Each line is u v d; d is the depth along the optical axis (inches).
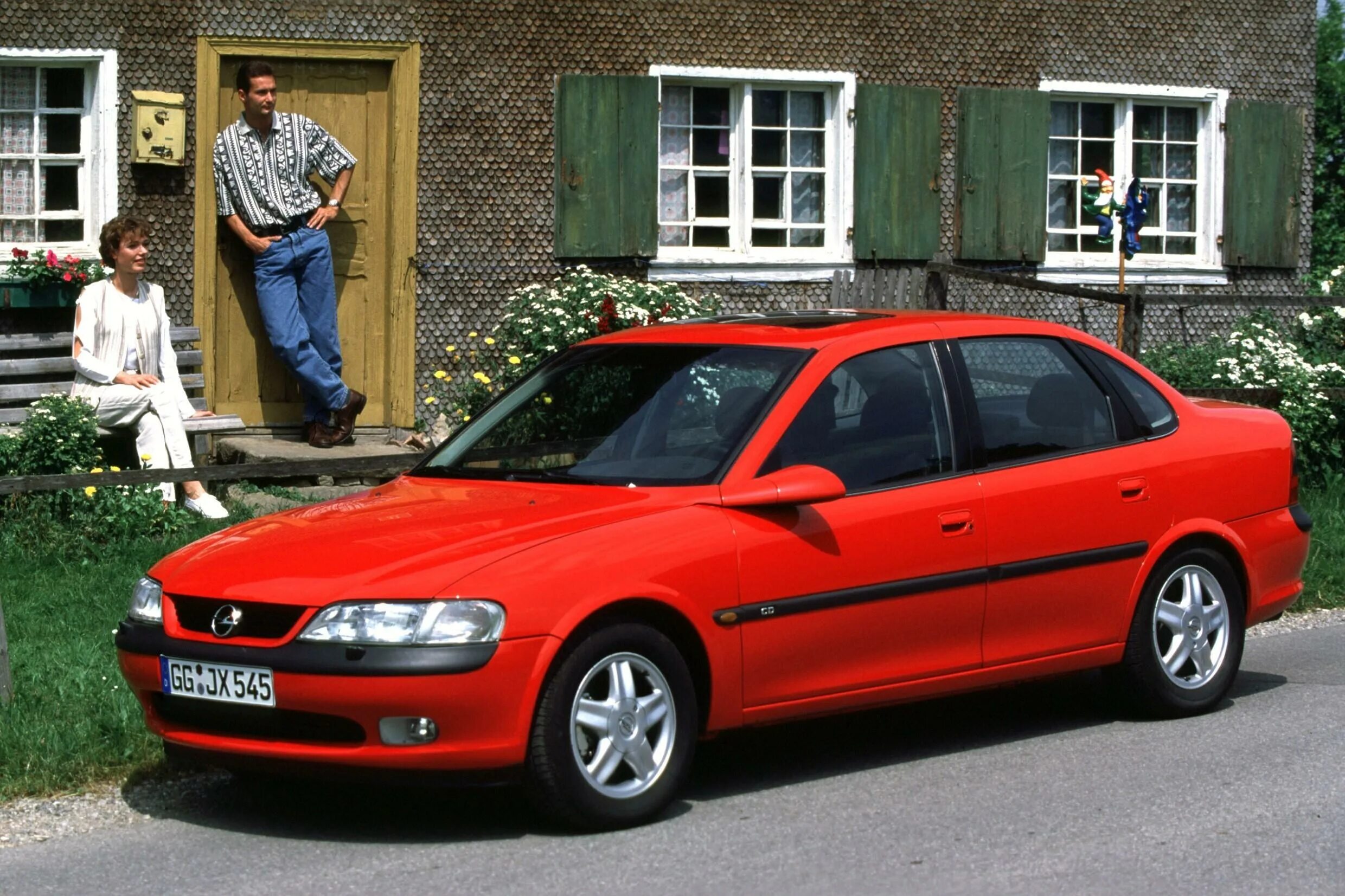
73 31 471.2
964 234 564.1
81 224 481.7
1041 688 304.8
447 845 215.2
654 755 221.8
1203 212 598.5
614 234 524.1
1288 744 261.6
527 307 498.9
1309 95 604.4
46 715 261.0
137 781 246.7
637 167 525.3
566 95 515.8
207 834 222.7
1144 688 272.5
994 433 258.2
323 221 480.1
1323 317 561.3
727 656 226.4
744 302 542.9
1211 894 194.5
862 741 269.3
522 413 266.2
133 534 382.3
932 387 256.1
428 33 502.9
